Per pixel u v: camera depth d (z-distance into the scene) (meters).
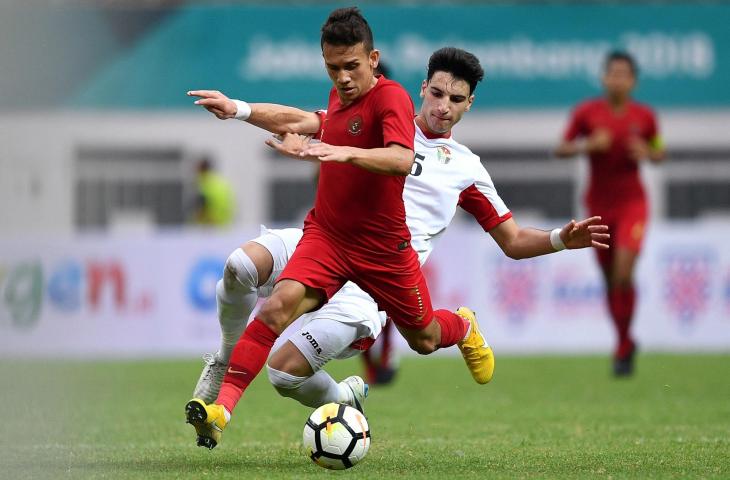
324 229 22.42
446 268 59.69
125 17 89.56
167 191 90.56
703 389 42.53
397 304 23.00
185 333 59.56
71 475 21.12
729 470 22.02
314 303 22.30
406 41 90.44
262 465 22.55
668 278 60.88
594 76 91.25
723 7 91.12
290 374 22.69
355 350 24.00
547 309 60.31
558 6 91.06
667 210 92.12
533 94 91.38
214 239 59.75
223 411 21.33
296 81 90.50
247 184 91.25
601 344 60.38
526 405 36.81
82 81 89.56
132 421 31.61
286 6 90.25
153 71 89.94
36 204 89.31
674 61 91.56
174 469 21.88
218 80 90.25
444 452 24.86
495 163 91.94
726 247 60.88
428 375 50.09
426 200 25.02
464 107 25.11
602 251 48.78
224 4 90.00
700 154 91.94
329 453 21.64
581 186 91.56
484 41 91.00
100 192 90.12
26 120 89.00
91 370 50.66
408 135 21.25
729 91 91.56
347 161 20.23
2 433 28.50
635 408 35.88
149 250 59.53
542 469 22.05
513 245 25.52
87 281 59.22
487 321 59.94
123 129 89.94
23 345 58.69
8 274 58.41
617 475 21.22
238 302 23.23
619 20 91.19
